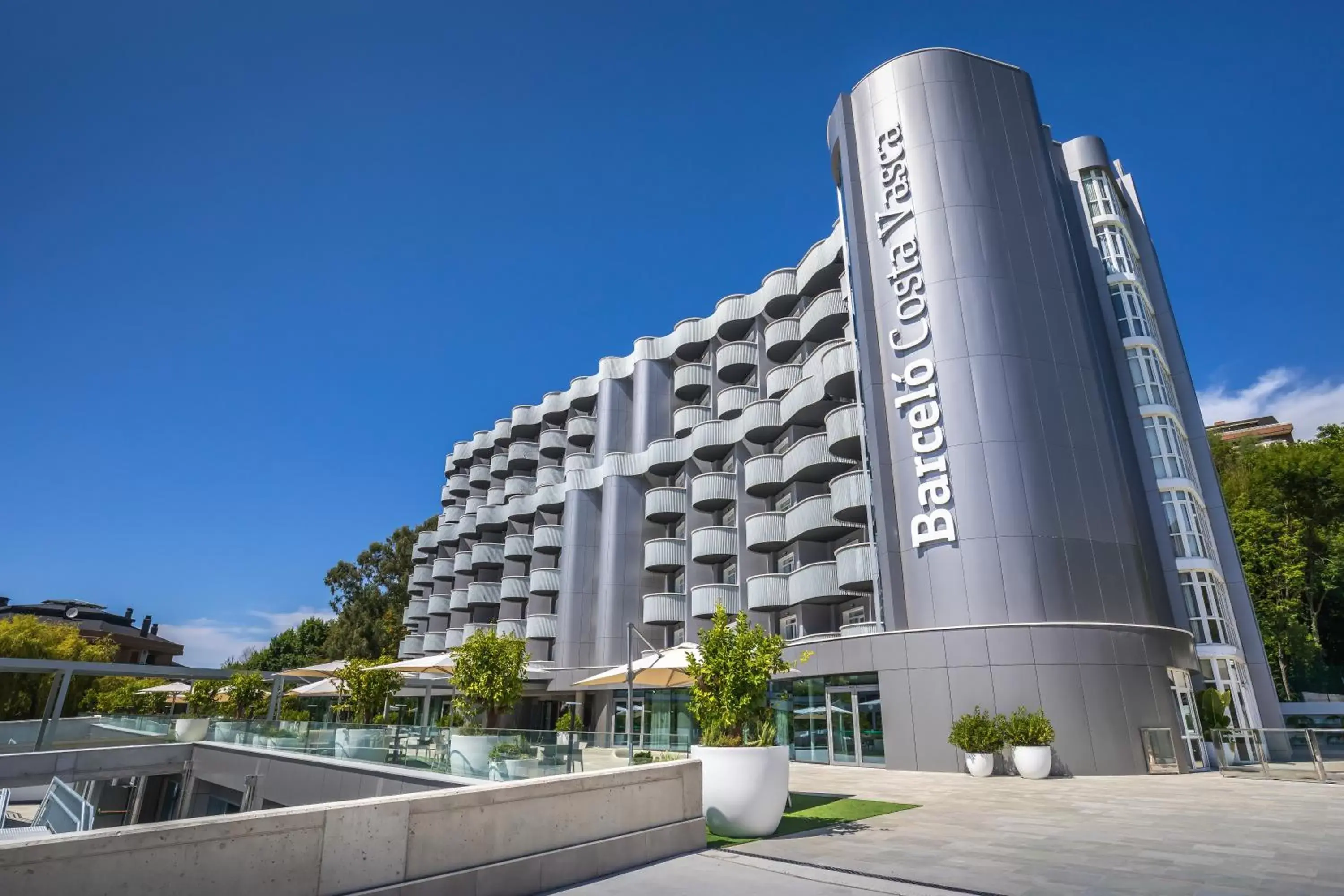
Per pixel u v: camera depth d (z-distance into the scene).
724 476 33.19
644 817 7.68
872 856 7.86
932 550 20.20
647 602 33.69
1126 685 17.81
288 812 5.01
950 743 18.03
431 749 14.56
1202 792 13.88
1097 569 19.27
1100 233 26.39
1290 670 34.25
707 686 10.15
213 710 31.73
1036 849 8.29
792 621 27.77
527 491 49.03
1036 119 24.39
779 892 6.32
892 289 23.23
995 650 18.28
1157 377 24.38
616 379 42.66
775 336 33.25
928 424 21.11
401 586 65.69
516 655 17.41
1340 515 35.09
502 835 6.24
